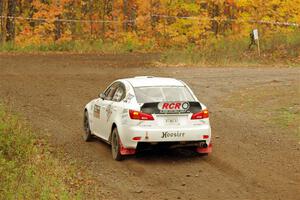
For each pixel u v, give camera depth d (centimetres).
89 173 1495
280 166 1536
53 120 2169
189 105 1580
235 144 1778
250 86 2820
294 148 1708
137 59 4084
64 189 1296
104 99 1756
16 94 2658
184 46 4912
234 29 4966
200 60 3831
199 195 1320
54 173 1442
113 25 5175
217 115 2214
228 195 1315
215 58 3872
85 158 1650
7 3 4950
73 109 2377
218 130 1973
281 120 2064
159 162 1602
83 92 2747
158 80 1723
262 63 3778
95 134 1814
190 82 2983
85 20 5106
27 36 4741
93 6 5278
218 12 5094
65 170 1498
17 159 1520
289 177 1442
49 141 1855
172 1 5084
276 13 5006
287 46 4153
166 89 1659
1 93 2664
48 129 2019
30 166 1453
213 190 1354
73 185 1384
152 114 1555
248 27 4912
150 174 1488
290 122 2025
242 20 4966
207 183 1408
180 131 1557
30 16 5069
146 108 1559
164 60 3969
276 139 1820
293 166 1533
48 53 4419
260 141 1805
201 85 2891
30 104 2444
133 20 5069
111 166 1563
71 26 5069
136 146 1552
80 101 2541
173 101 1586
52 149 1742
